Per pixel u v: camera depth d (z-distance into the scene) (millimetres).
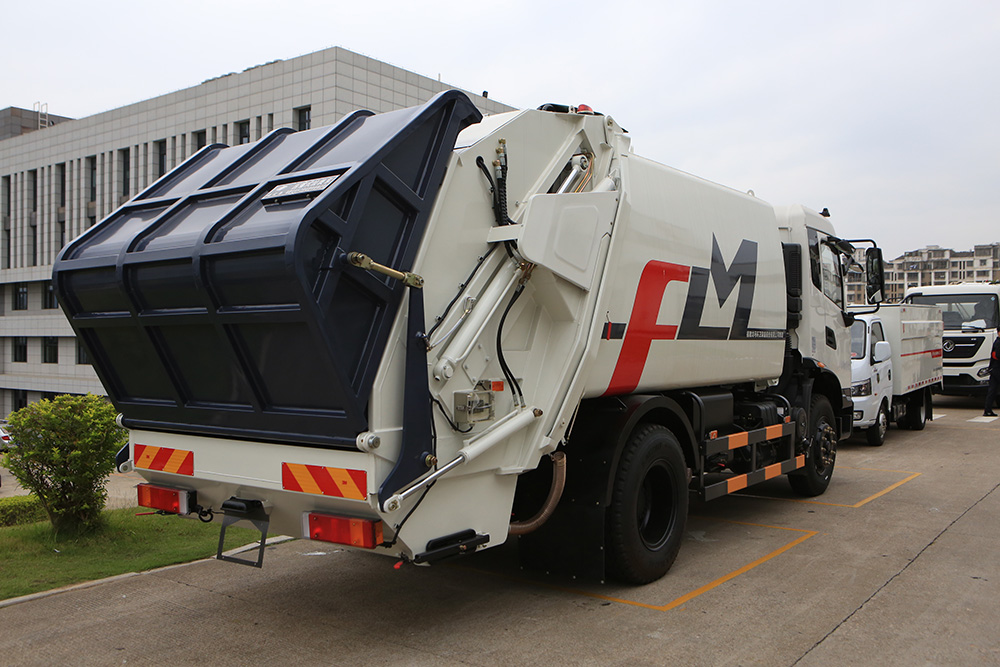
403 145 4098
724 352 6918
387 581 5840
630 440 5543
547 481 5344
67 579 5832
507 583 5777
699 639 4605
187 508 4738
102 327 4578
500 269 4641
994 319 19625
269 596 5496
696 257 6391
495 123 4840
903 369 14172
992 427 15969
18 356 49719
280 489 4211
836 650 4434
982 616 4969
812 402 8797
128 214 5027
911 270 161125
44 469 6766
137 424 4867
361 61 31812
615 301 5391
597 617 5004
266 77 33562
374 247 3934
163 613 5148
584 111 5449
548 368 4984
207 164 5312
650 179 5910
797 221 8594
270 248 3604
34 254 47844
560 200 4836
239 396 4254
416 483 4031
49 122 57906
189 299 4082
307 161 4340
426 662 4305
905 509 8219
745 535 7164
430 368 4184
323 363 3756
